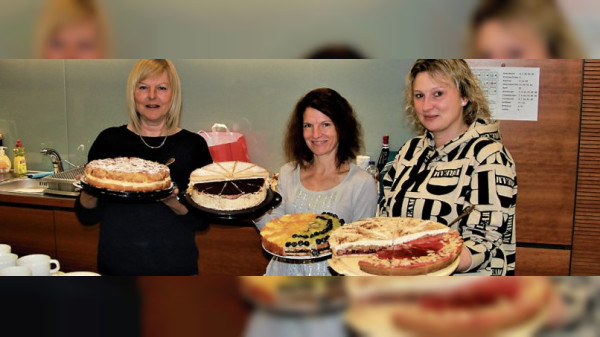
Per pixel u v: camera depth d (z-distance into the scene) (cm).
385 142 253
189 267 161
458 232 135
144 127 176
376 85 254
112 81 294
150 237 157
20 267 118
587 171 233
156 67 168
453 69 138
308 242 151
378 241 131
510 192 133
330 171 175
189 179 175
